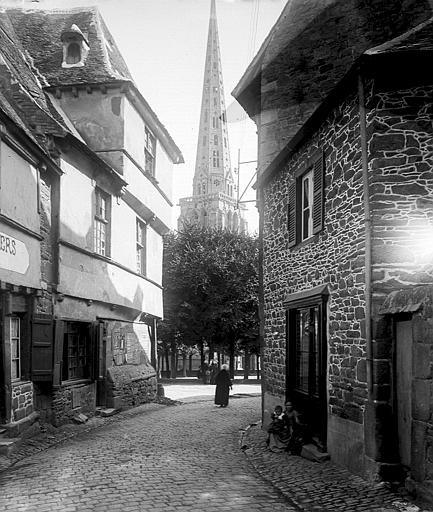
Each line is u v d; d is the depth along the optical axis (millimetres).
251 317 35406
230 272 34875
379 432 7527
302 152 11352
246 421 14602
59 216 12219
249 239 37250
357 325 8312
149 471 8133
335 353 9219
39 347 11258
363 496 6820
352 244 8602
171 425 13617
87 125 15875
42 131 12117
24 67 15219
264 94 13531
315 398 10094
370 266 7883
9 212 9828
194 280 34438
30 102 12297
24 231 10500
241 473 8211
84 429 12539
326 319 9688
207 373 33906
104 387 15414
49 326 11609
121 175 15695
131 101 16500
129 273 16984
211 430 12844
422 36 8234
